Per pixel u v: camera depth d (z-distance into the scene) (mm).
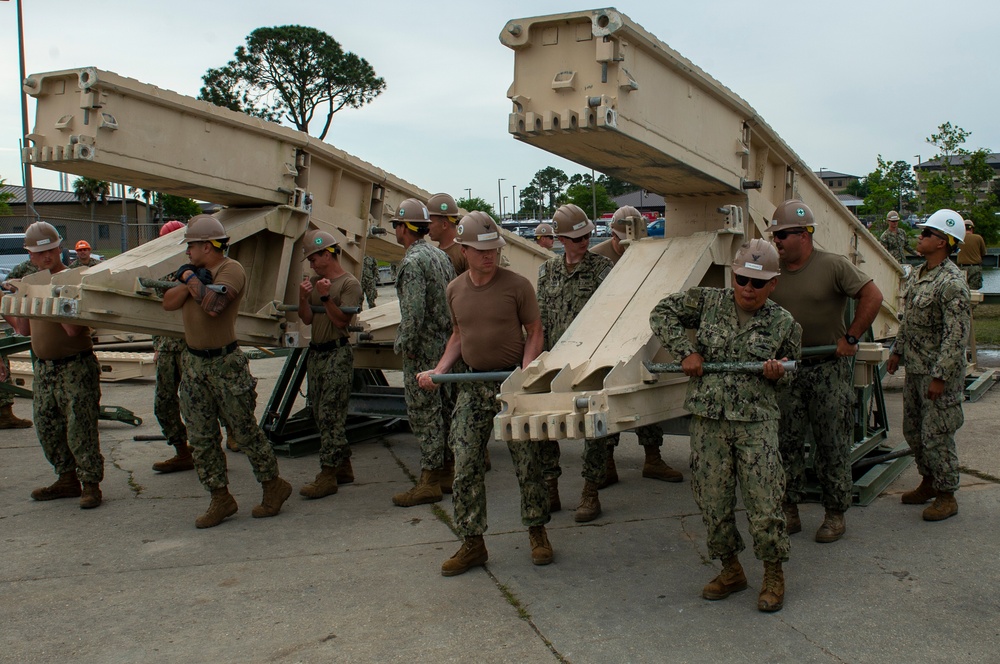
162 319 6082
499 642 3805
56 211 34688
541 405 4230
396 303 8102
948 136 23500
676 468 6887
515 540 5203
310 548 5156
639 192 57688
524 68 4480
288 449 7598
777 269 3994
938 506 5258
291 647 3824
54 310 5508
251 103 53906
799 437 5004
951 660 3504
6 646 3902
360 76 54219
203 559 5004
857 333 4766
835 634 3771
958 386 5184
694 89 4980
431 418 6066
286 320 7004
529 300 4789
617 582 4473
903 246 14391
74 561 5016
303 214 6992
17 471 7227
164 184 6203
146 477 6984
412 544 5176
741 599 4191
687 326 4285
